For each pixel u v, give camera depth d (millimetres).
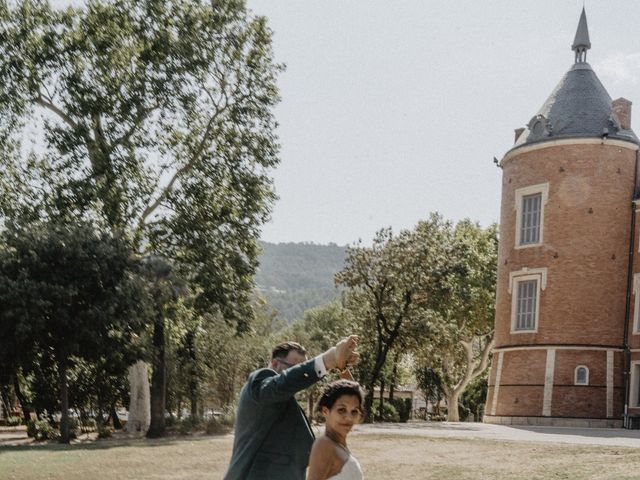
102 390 43719
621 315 37781
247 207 37562
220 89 38375
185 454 20922
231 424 35688
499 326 40938
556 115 40250
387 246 44031
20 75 35094
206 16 36906
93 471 16953
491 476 15266
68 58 35750
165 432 33250
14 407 65500
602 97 40406
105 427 35688
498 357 40594
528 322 39344
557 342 37844
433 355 47438
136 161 36375
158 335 33281
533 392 38125
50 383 40531
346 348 4762
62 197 34438
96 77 36156
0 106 34969
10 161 36719
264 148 38594
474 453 19938
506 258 40719
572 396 37156
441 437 25297
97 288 28828
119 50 36531
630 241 38281
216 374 57688
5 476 16203
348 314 48281
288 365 5348
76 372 41781
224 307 36188
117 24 36406
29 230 29266
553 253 38406
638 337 37062
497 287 41781
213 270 35781
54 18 36250
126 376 42938
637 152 39062
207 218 37438
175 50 35938
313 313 99375
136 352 29609
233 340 57594
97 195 34250
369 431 29000
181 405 63250
